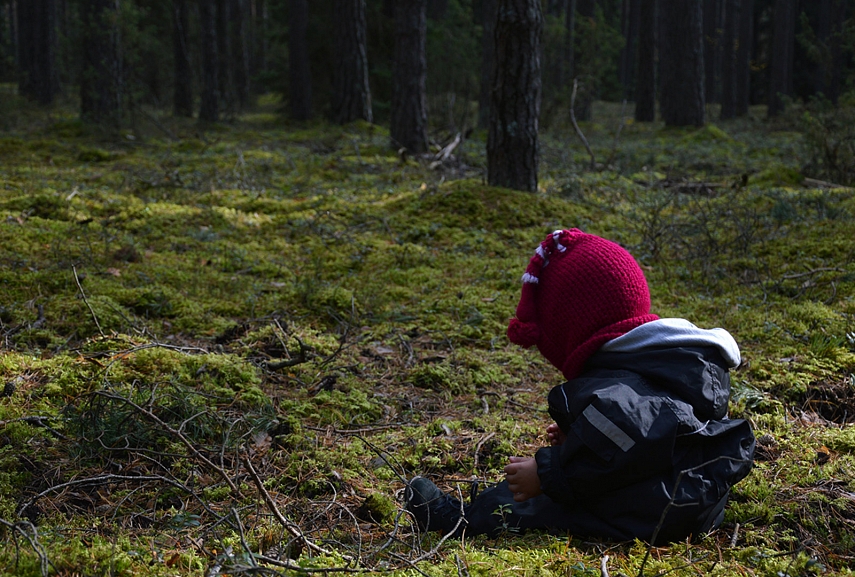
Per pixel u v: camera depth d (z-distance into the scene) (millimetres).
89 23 14289
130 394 3277
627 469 2199
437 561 2393
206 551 2354
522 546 2430
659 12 36406
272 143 13828
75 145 12555
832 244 5996
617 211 8086
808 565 2293
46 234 5945
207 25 18484
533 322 2518
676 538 2389
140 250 5930
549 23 19109
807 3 30828
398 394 3941
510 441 3430
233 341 4395
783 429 3385
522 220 7293
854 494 2768
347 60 16625
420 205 7523
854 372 3955
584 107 21438
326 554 2377
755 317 4719
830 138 10242
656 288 5496
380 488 3039
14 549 2246
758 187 9180
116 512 2693
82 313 4375
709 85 33188
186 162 10852
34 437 3096
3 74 30344
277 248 6504
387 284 5617
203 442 3242
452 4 21562
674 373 2303
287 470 3082
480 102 19203
